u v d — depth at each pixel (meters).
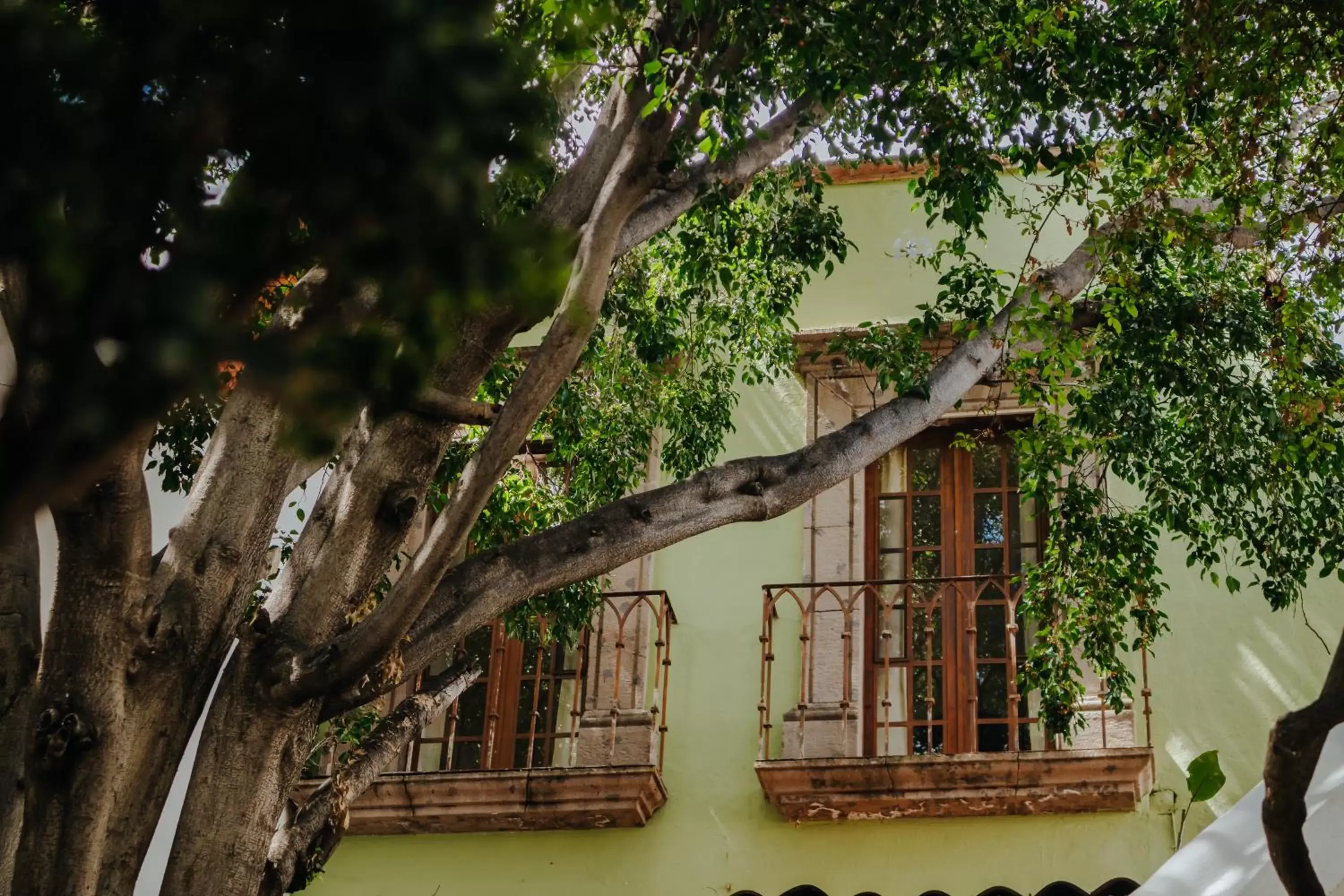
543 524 9.41
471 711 10.89
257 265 3.71
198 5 3.59
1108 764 9.54
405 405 3.82
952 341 11.16
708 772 10.34
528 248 3.76
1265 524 8.99
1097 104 8.17
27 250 3.46
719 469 7.39
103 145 3.56
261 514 6.48
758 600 10.81
